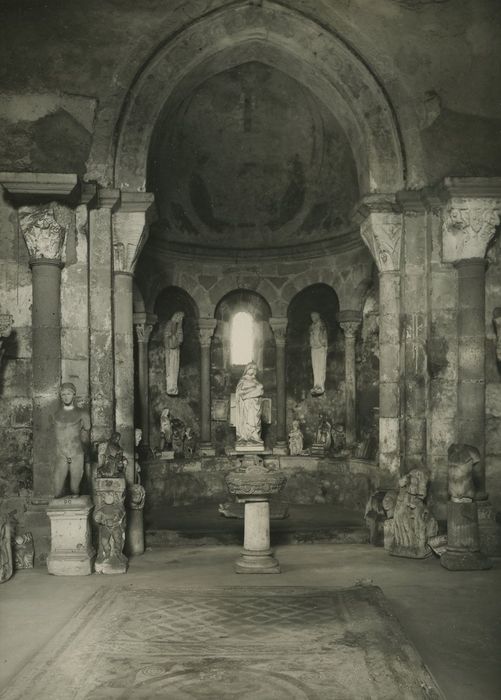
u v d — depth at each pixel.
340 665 7.57
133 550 12.96
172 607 9.52
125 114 13.30
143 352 17.41
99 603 9.70
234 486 11.43
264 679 7.25
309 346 18.59
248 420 11.75
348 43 13.77
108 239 13.10
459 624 8.95
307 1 13.73
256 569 11.45
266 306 18.98
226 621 8.95
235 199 18.56
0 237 12.73
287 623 8.86
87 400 12.84
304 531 13.82
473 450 11.86
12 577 11.30
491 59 13.69
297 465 17.83
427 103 13.73
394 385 13.89
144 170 13.41
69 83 13.16
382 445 13.92
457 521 11.78
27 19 13.12
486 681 7.27
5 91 13.01
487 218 12.98
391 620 8.91
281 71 15.98
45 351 12.38
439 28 13.76
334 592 10.20
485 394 13.45
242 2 13.54
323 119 16.84
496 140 13.68
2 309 12.71
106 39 13.30
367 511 14.09
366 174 14.14
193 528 14.27
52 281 12.46
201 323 18.34
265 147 17.97
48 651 7.99
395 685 7.08
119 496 11.77
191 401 18.66
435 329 13.59
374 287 16.80
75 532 11.55
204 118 17.28
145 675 7.36
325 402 18.22
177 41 13.49
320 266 18.14
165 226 17.67
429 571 11.53
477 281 13.19
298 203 18.36
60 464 11.63
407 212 13.73
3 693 6.95
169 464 17.39
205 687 7.08
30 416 12.74
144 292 17.33
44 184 11.98
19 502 12.55
